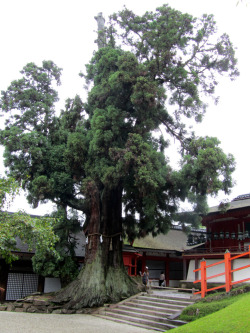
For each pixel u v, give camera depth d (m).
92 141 19.73
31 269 25.22
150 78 21.14
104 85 21.03
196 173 19.02
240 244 25.67
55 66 23.89
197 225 23.25
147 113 20.22
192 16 21.64
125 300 19.28
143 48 22.08
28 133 20.58
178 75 20.97
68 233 23.48
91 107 22.55
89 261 20.70
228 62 22.58
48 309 19.30
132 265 30.84
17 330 12.83
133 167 18.34
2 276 23.97
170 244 35.59
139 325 14.77
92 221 21.08
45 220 12.97
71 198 22.30
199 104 21.31
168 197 21.81
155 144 23.89
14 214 11.99
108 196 22.05
